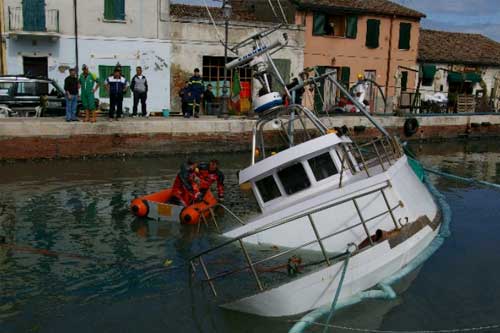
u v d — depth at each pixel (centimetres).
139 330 725
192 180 1179
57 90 2166
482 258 948
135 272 895
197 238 1037
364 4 3225
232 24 2714
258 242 934
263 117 1050
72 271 899
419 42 3756
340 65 3170
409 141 2739
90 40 2500
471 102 3212
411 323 738
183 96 2214
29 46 2433
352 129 2477
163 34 2600
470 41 3988
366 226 863
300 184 967
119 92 2022
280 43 1086
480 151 2530
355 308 766
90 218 1187
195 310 773
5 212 1235
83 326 733
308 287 753
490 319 754
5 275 881
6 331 718
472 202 1380
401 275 846
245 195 1407
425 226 938
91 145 1939
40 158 1880
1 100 2070
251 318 753
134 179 1627
